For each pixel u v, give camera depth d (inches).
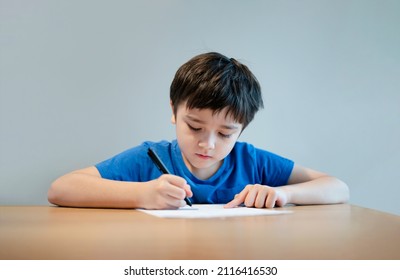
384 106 62.1
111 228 23.4
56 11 54.5
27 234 21.3
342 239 20.7
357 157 61.3
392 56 62.4
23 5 53.9
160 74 56.3
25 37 53.9
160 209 33.8
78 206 35.7
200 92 36.7
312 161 60.0
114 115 55.4
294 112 59.5
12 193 53.6
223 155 39.4
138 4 56.0
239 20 58.2
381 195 61.9
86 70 55.0
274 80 59.1
